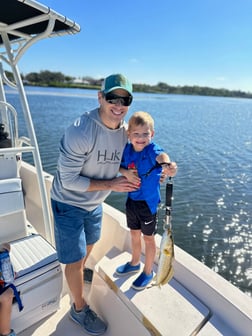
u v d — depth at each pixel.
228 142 20.33
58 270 1.69
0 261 1.45
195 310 1.45
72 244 1.57
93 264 2.25
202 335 1.32
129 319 1.51
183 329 1.33
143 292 1.56
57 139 15.02
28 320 1.63
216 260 6.02
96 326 1.65
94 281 1.83
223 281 1.52
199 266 1.63
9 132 2.50
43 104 38.62
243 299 1.39
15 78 2.14
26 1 1.54
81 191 1.52
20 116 18.31
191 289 1.59
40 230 2.87
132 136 1.56
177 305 1.48
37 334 1.66
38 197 2.93
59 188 1.59
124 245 1.99
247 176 11.61
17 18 1.85
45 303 1.67
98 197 1.66
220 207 8.40
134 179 1.55
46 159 11.17
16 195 1.89
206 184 10.37
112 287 1.65
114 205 7.91
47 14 1.70
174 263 1.69
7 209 1.84
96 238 1.84
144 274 1.65
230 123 34.72
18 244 1.83
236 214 7.97
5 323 1.45
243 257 6.11
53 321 1.76
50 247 1.81
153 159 1.54
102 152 1.53
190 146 17.67
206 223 7.42
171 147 17.05
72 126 1.45
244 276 5.59
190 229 7.12
